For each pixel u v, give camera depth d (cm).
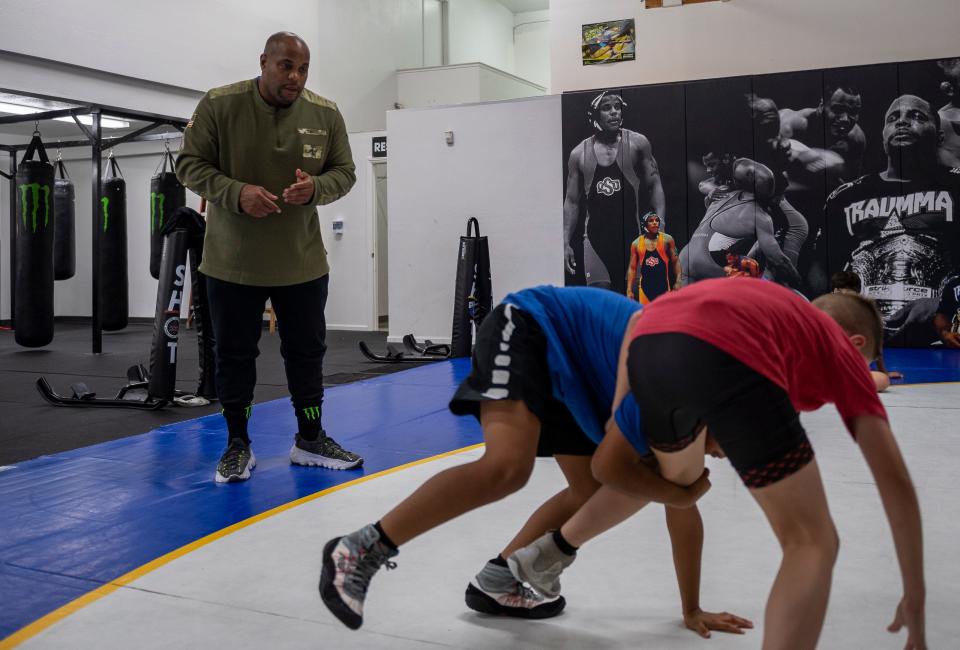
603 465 159
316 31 1235
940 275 800
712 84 842
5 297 1414
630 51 935
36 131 921
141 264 1421
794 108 825
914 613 125
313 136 358
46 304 932
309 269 366
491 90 1420
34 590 230
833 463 359
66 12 876
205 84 1051
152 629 201
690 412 134
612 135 871
